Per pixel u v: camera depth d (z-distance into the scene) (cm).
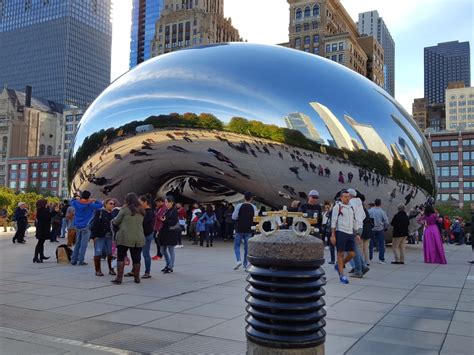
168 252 1022
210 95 1499
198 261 1130
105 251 905
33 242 1688
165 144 1576
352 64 11188
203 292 701
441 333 481
